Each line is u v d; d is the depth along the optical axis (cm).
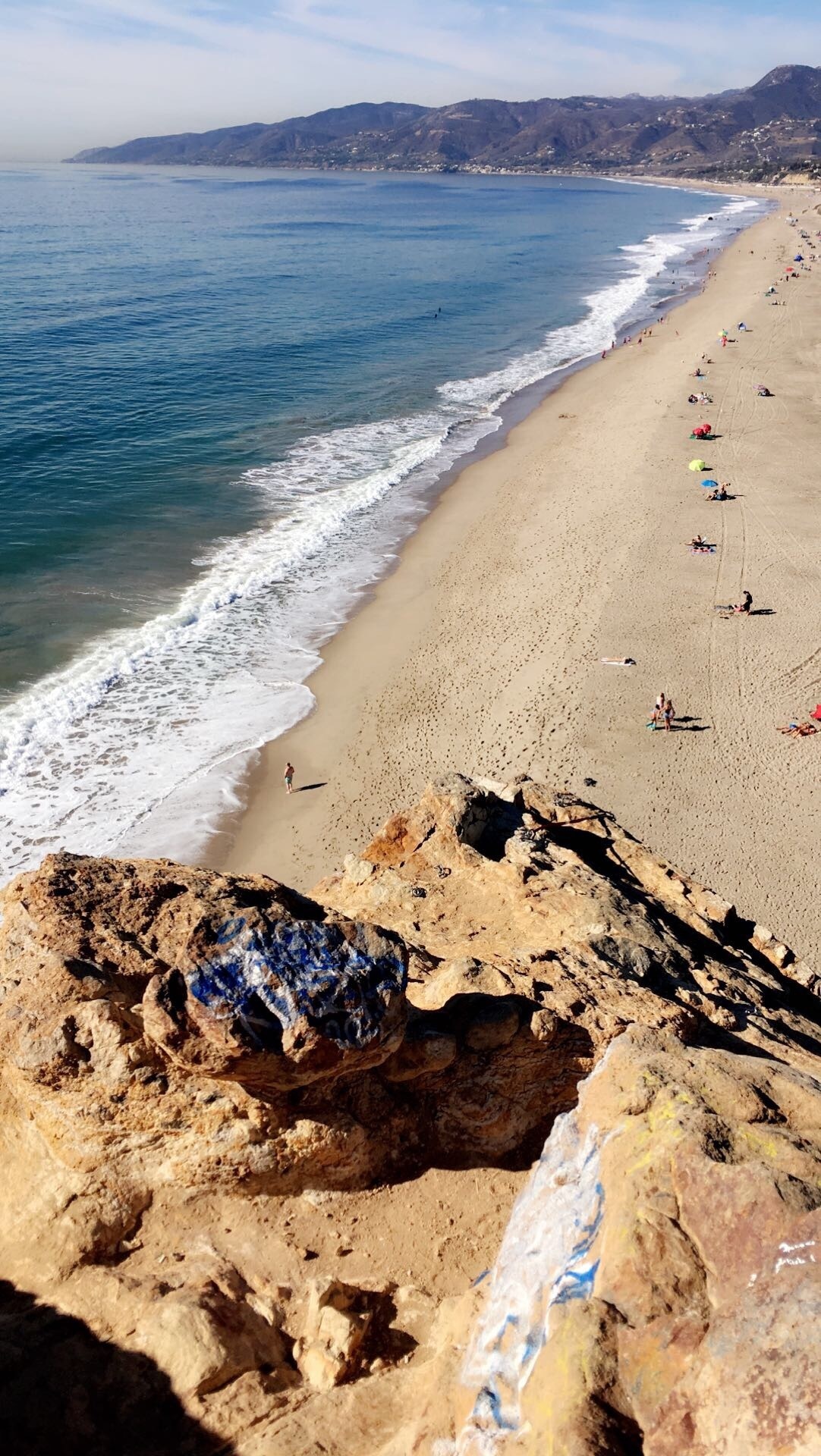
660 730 3312
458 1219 892
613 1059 715
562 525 4912
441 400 7112
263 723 3284
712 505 5138
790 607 4103
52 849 2659
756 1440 439
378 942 859
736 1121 636
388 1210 893
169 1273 808
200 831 2802
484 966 1033
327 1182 885
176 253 14938
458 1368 645
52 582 4078
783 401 6975
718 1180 568
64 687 3362
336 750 3186
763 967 1526
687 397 7038
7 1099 866
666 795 3011
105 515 4791
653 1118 639
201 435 6069
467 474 5612
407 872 1387
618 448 6016
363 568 4419
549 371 7981
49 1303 785
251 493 5197
